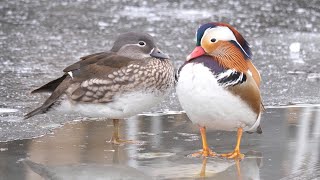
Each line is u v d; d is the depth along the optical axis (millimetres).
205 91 10047
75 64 11781
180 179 9781
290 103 14188
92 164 10500
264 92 14930
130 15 23281
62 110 11820
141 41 11625
